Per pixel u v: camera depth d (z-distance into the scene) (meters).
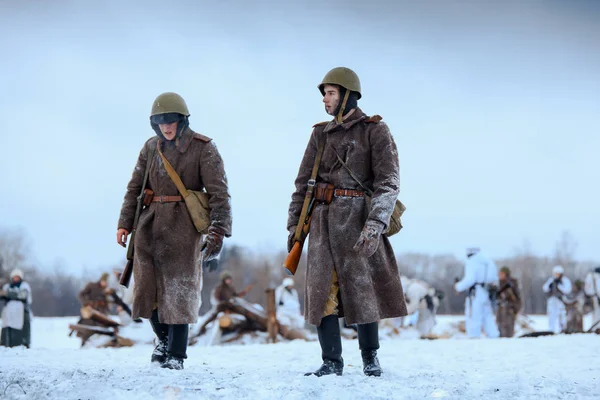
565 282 20.88
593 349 7.59
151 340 16.19
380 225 5.18
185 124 6.04
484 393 4.54
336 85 5.53
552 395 4.51
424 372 5.68
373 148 5.42
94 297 17.08
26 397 4.18
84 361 6.62
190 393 4.26
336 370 5.30
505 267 17.03
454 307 66.00
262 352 7.89
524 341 9.06
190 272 5.84
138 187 6.09
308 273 5.42
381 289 5.40
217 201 5.94
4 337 15.52
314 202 5.57
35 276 77.88
